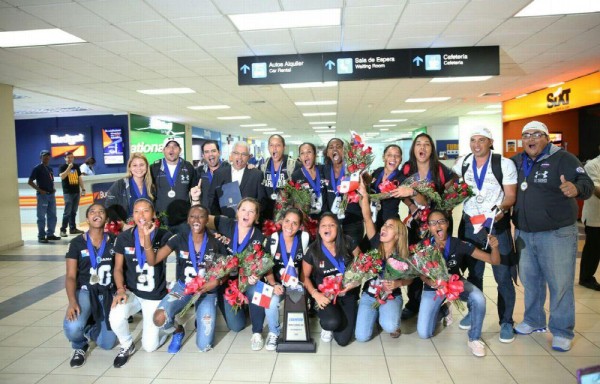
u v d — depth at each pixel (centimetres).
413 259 304
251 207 329
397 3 443
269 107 1268
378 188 380
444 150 2070
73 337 305
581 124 977
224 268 306
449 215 340
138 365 300
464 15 486
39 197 818
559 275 304
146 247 309
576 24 525
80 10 432
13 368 299
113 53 601
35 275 566
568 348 304
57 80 777
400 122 1955
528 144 306
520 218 317
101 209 321
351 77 630
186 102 1124
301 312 317
